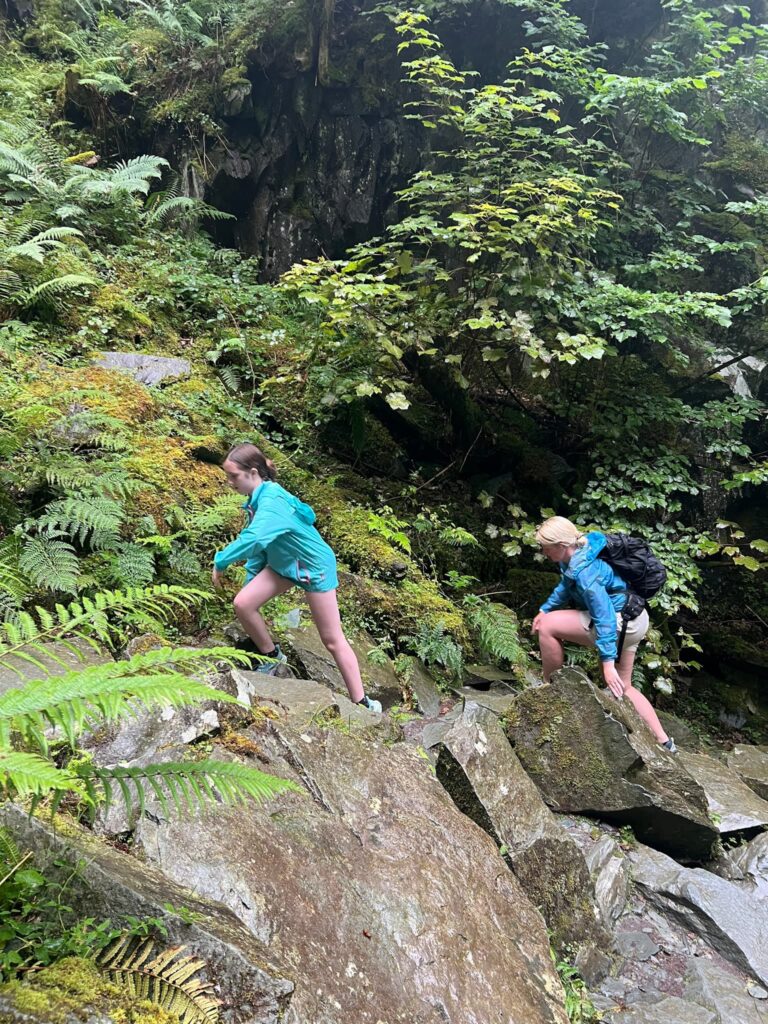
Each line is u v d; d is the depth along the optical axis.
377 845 2.52
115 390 5.51
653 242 9.08
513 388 8.99
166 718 2.42
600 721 3.82
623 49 10.26
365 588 5.44
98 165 9.07
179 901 1.72
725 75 9.39
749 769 5.19
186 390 6.23
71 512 4.00
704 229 9.51
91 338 6.37
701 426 7.85
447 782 3.34
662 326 7.48
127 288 7.23
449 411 8.30
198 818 2.06
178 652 1.58
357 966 1.97
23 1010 1.25
